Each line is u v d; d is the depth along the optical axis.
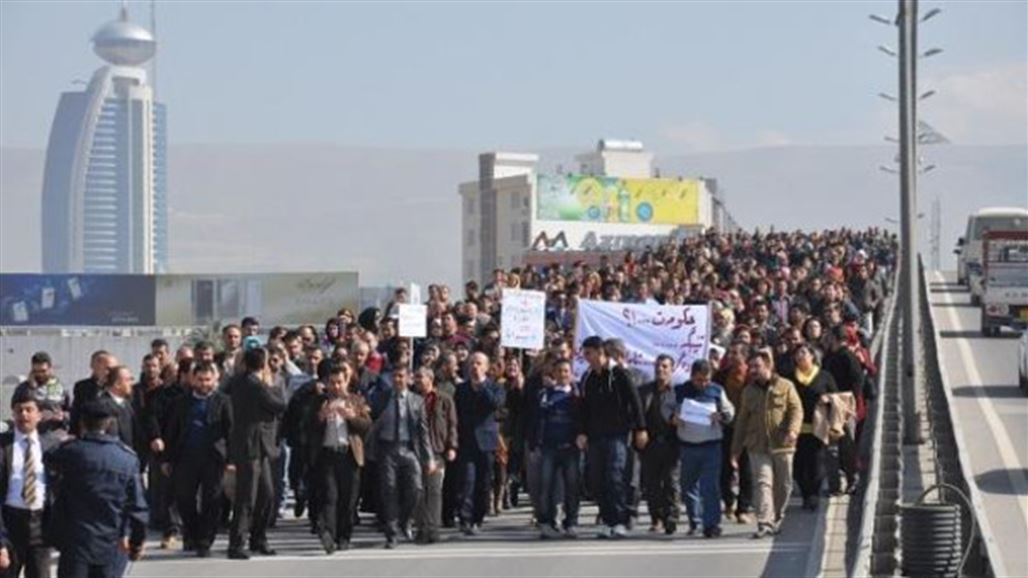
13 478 18.12
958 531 21.69
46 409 20.52
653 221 159.25
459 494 26.53
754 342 30.11
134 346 85.31
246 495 24.39
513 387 28.50
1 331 89.38
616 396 25.59
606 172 181.50
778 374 27.28
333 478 24.88
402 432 25.62
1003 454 36.81
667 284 41.31
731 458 26.42
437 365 26.95
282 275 86.81
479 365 26.72
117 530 16.88
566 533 25.97
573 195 158.12
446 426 25.98
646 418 26.09
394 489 25.56
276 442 24.88
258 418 24.53
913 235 39.97
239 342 28.25
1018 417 43.38
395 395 25.69
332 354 28.02
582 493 28.80
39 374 24.59
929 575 21.34
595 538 25.86
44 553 18.30
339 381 25.00
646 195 159.50
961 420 42.75
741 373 27.09
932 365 38.38
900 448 29.45
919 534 21.38
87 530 16.73
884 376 30.38
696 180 160.88
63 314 88.25
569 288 37.09
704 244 68.88
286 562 24.02
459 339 30.81
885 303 57.19
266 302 86.75
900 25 40.75
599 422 25.64
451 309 34.53
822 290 41.75
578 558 23.92
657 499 26.08
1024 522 28.36
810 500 27.28
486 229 167.50
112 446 16.89
